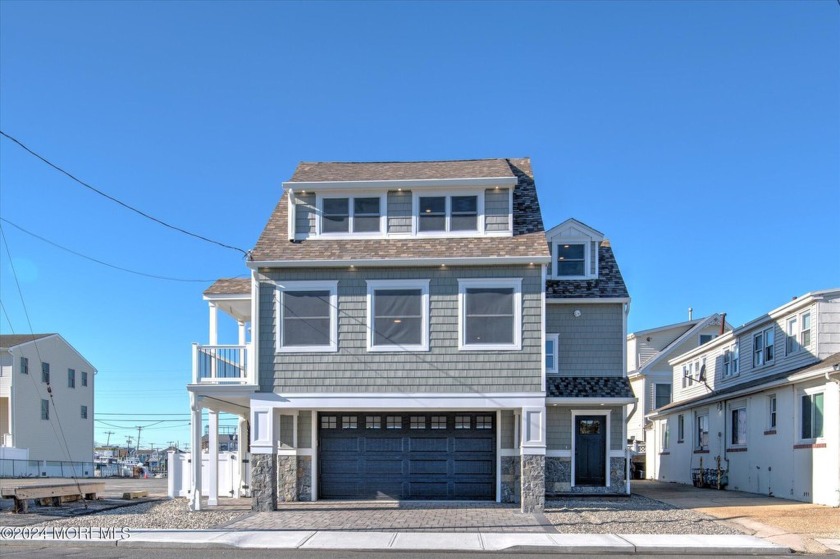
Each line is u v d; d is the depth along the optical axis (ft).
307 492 62.75
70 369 164.66
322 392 57.36
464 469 63.26
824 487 60.54
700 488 85.76
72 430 163.94
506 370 56.65
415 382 57.06
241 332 72.23
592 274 71.92
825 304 66.59
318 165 71.00
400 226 61.05
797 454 65.51
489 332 57.16
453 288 57.82
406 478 63.46
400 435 63.93
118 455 320.09
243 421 69.62
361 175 64.49
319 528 47.60
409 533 45.55
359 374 57.41
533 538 43.45
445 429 63.72
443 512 55.16
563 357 69.41
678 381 111.75
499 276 57.62
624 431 67.00
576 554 40.40
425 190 61.16
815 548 41.47
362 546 41.42
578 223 72.69
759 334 80.38
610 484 66.39
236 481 68.08
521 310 57.16
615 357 69.26
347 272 58.54
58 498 61.93
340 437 64.18
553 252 72.59
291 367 57.82
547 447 67.05
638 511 56.13
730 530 47.16
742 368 84.74
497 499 61.21
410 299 58.03
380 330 57.77
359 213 61.46
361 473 63.67
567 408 67.46
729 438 83.87
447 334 57.36
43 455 151.43
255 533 45.57
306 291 58.59
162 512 56.39
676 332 126.00
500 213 60.70
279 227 63.41
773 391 71.51
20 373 144.87
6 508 58.54
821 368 60.13
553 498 65.51
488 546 41.29
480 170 64.75
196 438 58.18
